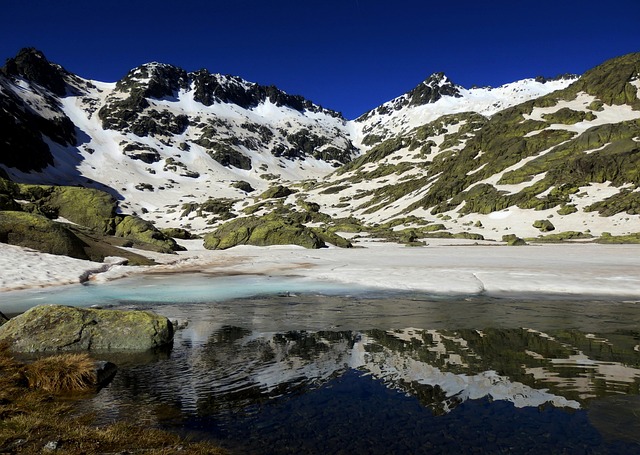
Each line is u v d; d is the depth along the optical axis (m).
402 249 52.31
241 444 4.98
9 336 8.98
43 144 162.38
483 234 77.94
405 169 159.38
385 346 9.47
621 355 8.67
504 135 124.31
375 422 5.61
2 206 34.72
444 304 14.89
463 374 7.55
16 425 5.14
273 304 14.99
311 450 4.84
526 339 10.02
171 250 39.91
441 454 4.73
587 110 125.31
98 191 47.28
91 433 5.01
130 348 9.19
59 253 24.70
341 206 134.88
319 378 7.37
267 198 150.38
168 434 5.15
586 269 24.73
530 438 5.14
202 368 7.93
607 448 4.88
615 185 81.56
